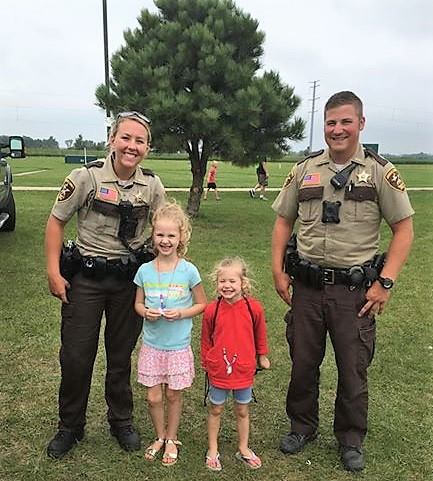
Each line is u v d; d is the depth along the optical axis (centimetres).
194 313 286
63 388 292
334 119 269
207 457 290
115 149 274
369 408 352
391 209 273
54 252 278
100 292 286
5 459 287
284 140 1107
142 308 284
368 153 278
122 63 1078
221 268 283
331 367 414
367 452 303
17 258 716
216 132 1023
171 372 285
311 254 284
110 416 309
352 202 274
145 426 326
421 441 315
